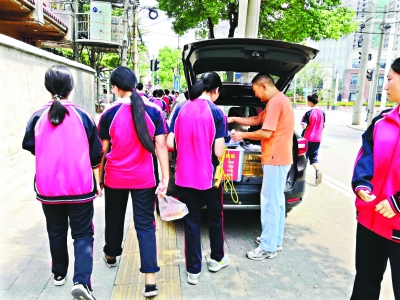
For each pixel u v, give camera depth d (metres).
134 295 2.78
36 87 7.78
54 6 19.00
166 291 2.85
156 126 2.70
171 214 2.83
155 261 2.74
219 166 3.02
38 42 15.52
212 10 11.83
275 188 3.34
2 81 6.16
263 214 3.42
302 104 62.09
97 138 2.55
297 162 3.86
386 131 1.94
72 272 3.04
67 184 2.42
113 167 2.71
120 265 3.21
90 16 14.94
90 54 21.19
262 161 3.40
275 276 3.13
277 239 3.49
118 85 2.62
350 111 47.56
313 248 3.71
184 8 13.28
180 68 43.41
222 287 2.94
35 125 2.44
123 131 2.62
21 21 10.00
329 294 2.87
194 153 2.85
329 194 5.71
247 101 4.68
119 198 2.87
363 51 21.44
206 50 3.59
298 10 12.81
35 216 4.18
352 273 3.21
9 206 4.48
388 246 1.99
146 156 2.70
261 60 3.82
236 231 4.11
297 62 3.73
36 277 2.95
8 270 3.04
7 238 3.62
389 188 1.91
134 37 17.45
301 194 3.90
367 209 2.01
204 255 3.51
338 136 15.53
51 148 2.40
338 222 4.46
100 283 2.92
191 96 2.93
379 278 2.16
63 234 2.70
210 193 2.98
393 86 1.90
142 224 2.76
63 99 2.48
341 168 7.99
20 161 6.75
